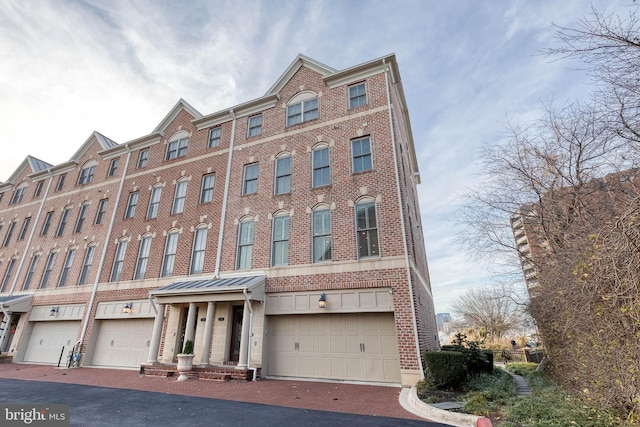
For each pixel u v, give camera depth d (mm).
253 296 11008
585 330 5492
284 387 9086
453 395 7301
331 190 12297
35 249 19594
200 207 15102
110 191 18531
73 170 21281
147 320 14328
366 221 11367
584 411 4895
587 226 6777
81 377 11344
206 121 17062
